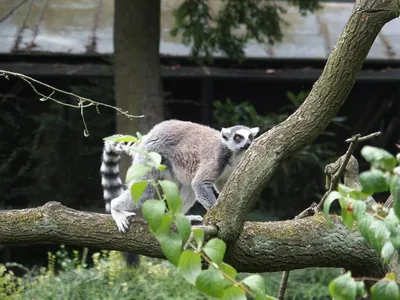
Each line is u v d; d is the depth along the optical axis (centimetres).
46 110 1720
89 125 1669
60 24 1733
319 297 1098
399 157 317
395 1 498
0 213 600
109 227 582
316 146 1627
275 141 540
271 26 1455
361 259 606
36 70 1611
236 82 1770
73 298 1038
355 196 353
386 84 1736
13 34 1664
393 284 311
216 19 1455
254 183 539
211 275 342
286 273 702
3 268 1079
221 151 793
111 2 1875
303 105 538
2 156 1706
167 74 1623
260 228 591
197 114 1761
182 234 356
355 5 517
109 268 1107
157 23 1355
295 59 1661
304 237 593
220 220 545
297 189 1656
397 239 331
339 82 518
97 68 1623
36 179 1666
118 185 820
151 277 1103
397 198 312
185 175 794
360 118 1778
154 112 1344
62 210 594
